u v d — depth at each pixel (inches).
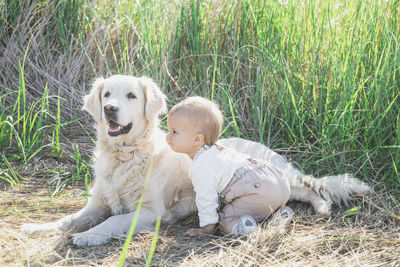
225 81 182.9
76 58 217.3
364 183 133.7
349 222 117.0
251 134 174.9
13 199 133.5
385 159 148.9
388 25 171.6
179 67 196.4
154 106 125.1
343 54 172.7
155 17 211.0
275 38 182.5
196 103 111.6
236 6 190.2
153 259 97.6
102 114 124.9
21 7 223.5
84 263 96.0
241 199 111.3
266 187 110.0
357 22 177.6
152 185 121.1
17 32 223.5
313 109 166.4
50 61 217.2
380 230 110.5
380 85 153.4
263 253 96.9
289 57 181.6
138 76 199.3
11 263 93.4
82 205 133.8
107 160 124.6
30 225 112.9
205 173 108.0
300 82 175.8
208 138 112.1
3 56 217.3
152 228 117.7
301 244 101.7
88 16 226.4
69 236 109.9
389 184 138.6
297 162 156.0
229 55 190.4
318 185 130.6
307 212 126.7
